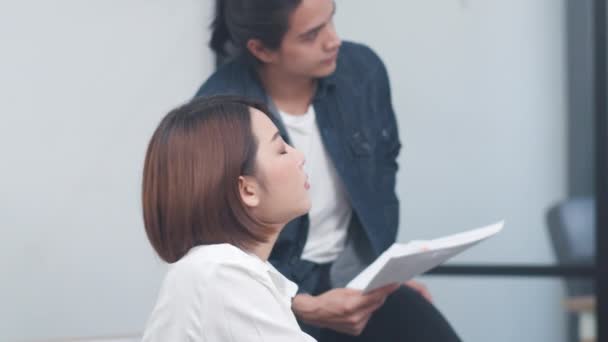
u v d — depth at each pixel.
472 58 3.66
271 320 1.72
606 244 3.60
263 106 1.95
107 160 3.33
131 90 3.35
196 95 2.57
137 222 3.36
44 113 3.25
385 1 3.64
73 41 3.28
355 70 2.72
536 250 3.70
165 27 3.38
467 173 3.69
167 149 1.82
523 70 3.67
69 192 3.29
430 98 3.67
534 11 3.65
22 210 3.24
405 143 3.68
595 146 3.60
